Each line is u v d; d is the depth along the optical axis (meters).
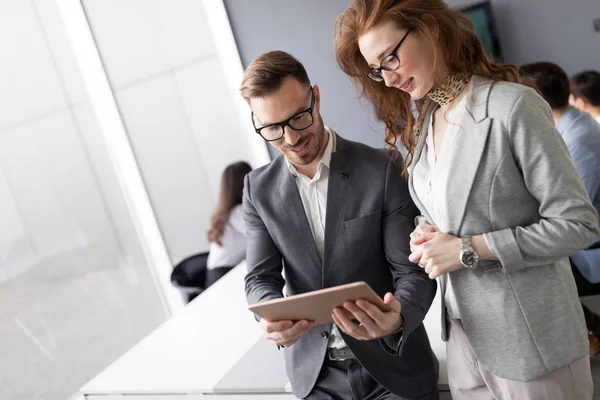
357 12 1.58
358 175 1.88
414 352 1.97
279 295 1.92
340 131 4.48
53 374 3.64
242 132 4.71
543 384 1.57
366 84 1.77
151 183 4.78
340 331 1.85
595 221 1.47
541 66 3.67
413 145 1.77
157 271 4.74
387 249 1.88
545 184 1.45
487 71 1.58
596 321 2.70
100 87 4.41
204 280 4.49
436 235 1.58
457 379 1.80
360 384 1.95
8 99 3.77
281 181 1.97
